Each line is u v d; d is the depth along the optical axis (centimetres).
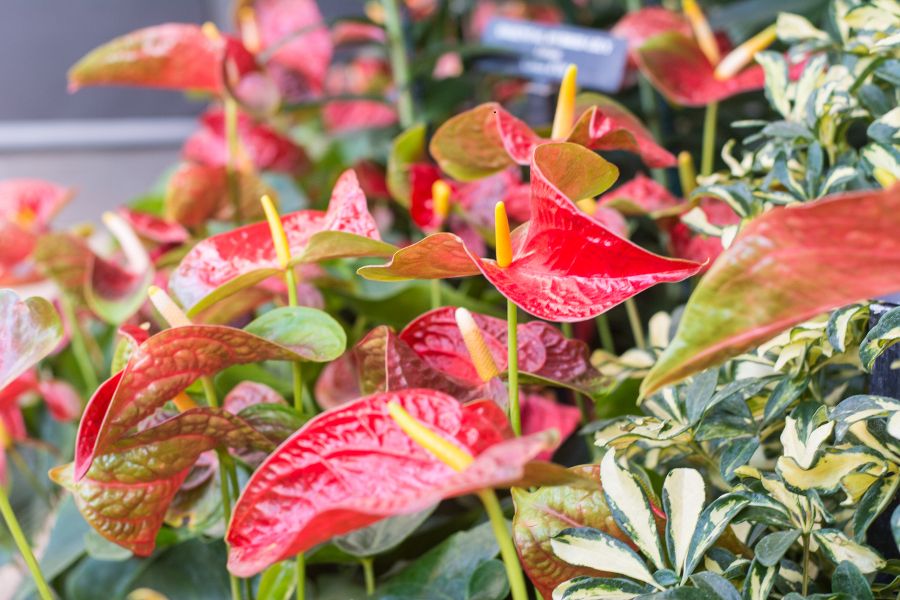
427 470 84
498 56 159
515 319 93
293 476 85
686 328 74
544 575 95
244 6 177
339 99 179
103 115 416
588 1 234
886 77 100
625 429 100
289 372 139
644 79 167
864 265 72
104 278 134
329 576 121
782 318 74
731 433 97
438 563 108
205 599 125
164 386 93
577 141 102
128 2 404
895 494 94
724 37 168
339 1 343
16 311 96
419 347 105
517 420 94
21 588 137
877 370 94
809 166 101
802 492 92
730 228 102
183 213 150
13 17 398
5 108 407
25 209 166
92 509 95
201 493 108
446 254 89
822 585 101
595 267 88
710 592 87
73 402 150
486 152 112
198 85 153
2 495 100
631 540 93
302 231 107
